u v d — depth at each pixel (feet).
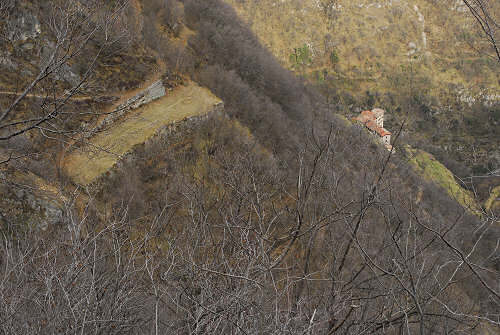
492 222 11.37
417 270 12.79
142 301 13.56
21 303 12.64
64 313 11.81
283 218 16.70
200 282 12.66
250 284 12.19
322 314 13.23
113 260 15.25
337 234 15.78
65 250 14.67
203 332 11.43
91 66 14.02
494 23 9.31
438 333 12.39
